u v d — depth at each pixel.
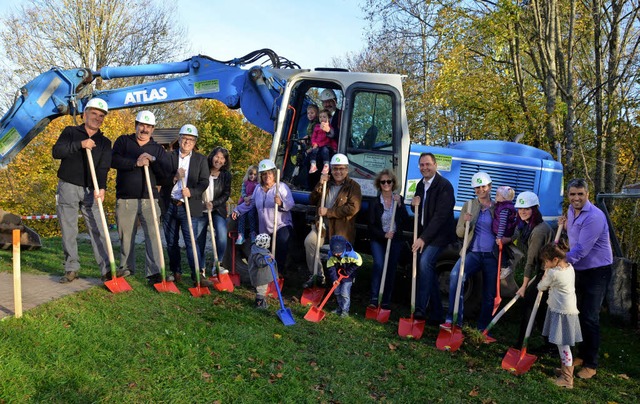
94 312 5.11
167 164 6.37
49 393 3.60
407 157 7.05
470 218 5.82
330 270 6.19
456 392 4.55
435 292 6.29
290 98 7.46
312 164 7.06
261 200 6.91
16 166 19.00
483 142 7.85
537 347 5.85
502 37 11.29
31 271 6.47
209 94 7.99
